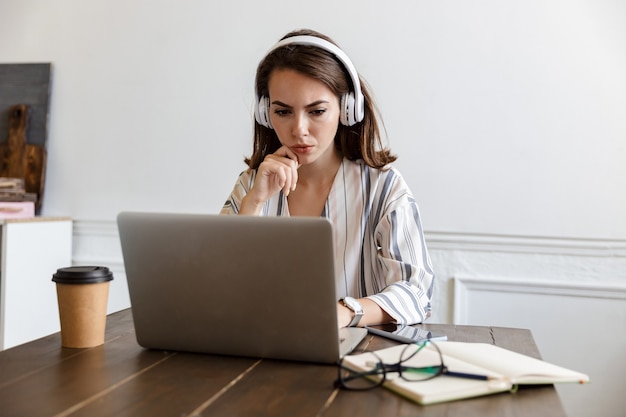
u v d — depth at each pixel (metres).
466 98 2.78
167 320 1.14
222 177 3.09
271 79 1.56
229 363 1.09
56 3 3.32
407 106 2.84
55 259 3.16
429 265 1.62
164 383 0.97
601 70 2.65
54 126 3.32
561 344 2.70
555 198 2.70
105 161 3.25
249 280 1.07
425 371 0.97
